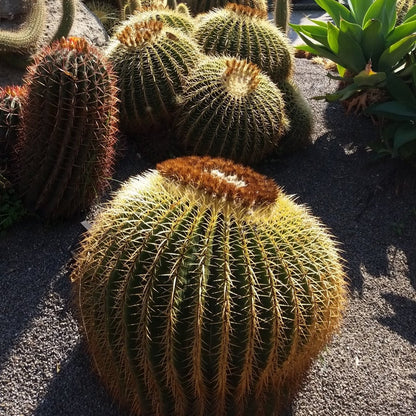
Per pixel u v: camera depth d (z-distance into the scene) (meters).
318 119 2.54
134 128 2.03
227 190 1.00
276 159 2.22
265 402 1.11
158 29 1.98
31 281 1.52
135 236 1.01
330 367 1.39
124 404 1.19
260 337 0.98
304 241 1.04
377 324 1.56
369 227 1.95
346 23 2.18
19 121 1.63
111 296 1.01
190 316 0.96
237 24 2.21
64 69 1.38
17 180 1.66
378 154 2.23
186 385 1.03
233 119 1.89
